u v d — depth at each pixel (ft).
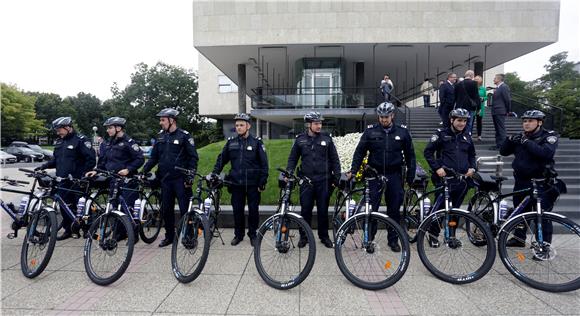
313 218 19.83
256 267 13.24
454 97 28.17
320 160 16.48
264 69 78.23
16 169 68.54
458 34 55.62
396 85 99.14
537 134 14.80
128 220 13.28
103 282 12.57
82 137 18.65
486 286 12.59
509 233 13.44
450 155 15.97
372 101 60.70
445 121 28.96
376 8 55.88
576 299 11.64
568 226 12.62
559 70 135.33
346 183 16.65
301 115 61.26
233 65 73.61
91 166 18.31
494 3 55.21
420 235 13.91
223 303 11.37
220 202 23.20
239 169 17.04
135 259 15.42
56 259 15.28
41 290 12.30
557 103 101.55
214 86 125.29
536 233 13.10
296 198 22.84
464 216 13.41
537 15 54.90
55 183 16.22
